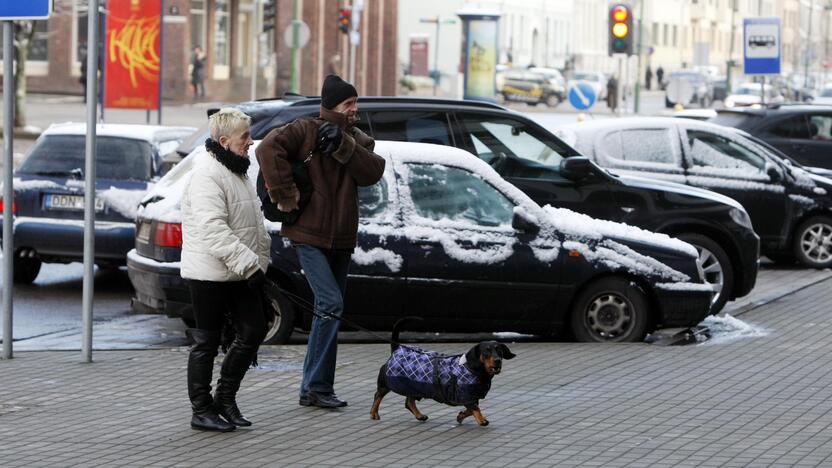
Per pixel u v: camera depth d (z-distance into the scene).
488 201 26.64
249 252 18.75
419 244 26.09
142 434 19.06
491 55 105.25
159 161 35.22
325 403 20.50
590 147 38.91
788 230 40.12
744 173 39.66
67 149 35.22
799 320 30.09
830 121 51.47
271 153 19.83
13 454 18.00
